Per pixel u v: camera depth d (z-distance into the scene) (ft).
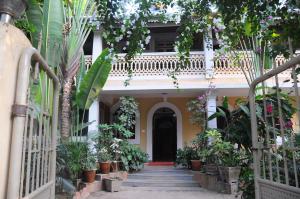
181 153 35.68
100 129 32.86
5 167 5.03
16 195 5.04
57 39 21.35
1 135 4.96
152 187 28.27
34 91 7.25
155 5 11.05
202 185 28.25
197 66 35.73
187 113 41.68
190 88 35.06
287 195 7.07
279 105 7.93
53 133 8.59
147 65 35.91
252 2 8.75
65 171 20.17
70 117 26.14
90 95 27.30
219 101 39.63
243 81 34.58
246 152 20.54
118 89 35.42
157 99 42.55
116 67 35.99
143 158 33.99
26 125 5.59
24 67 5.49
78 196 21.45
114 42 10.32
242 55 26.37
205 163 30.55
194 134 40.96
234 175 24.25
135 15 9.95
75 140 26.43
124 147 32.68
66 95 23.54
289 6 8.51
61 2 21.86
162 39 43.19
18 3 5.97
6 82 5.14
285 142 8.38
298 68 7.63
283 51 9.43
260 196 8.75
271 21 9.95
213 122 33.73
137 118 42.19
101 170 29.04
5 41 5.24
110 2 9.32
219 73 35.19
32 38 20.13
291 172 8.61
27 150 6.22
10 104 5.24
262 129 10.52
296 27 8.40
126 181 29.81
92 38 39.96
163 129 46.24
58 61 21.74
